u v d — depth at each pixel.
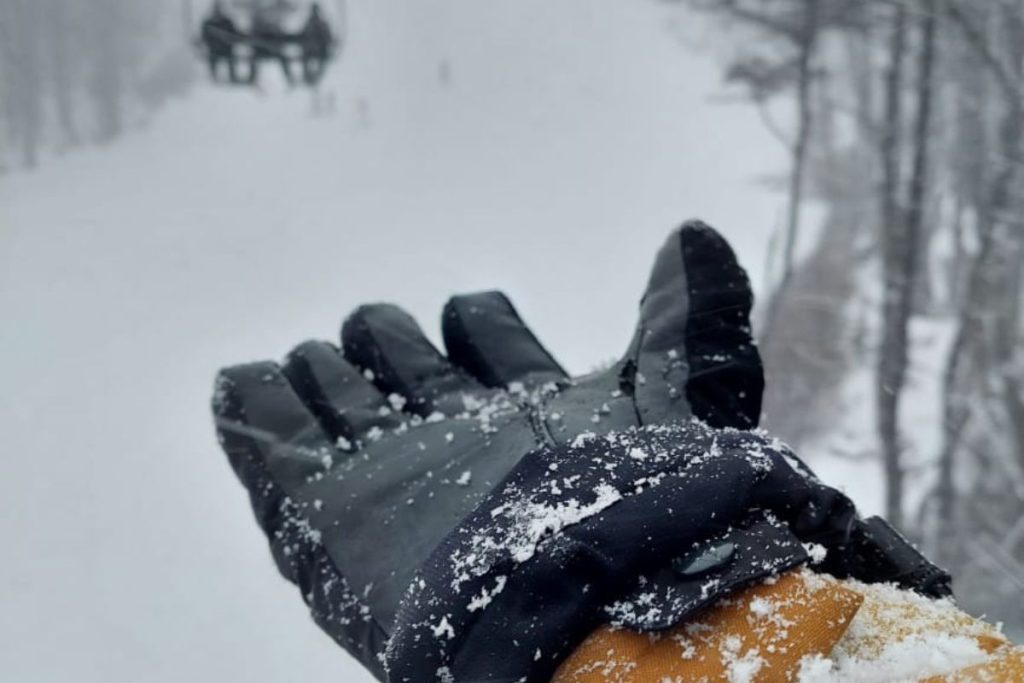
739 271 1.10
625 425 0.98
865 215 6.09
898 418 5.29
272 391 1.15
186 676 2.99
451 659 0.63
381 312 1.27
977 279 5.26
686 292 1.07
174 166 19.34
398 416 1.14
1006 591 4.43
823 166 6.63
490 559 0.63
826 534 0.68
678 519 0.60
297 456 1.08
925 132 5.36
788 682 0.56
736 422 1.03
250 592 3.59
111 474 4.97
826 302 5.98
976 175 5.24
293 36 7.68
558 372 1.22
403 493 0.97
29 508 4.53
